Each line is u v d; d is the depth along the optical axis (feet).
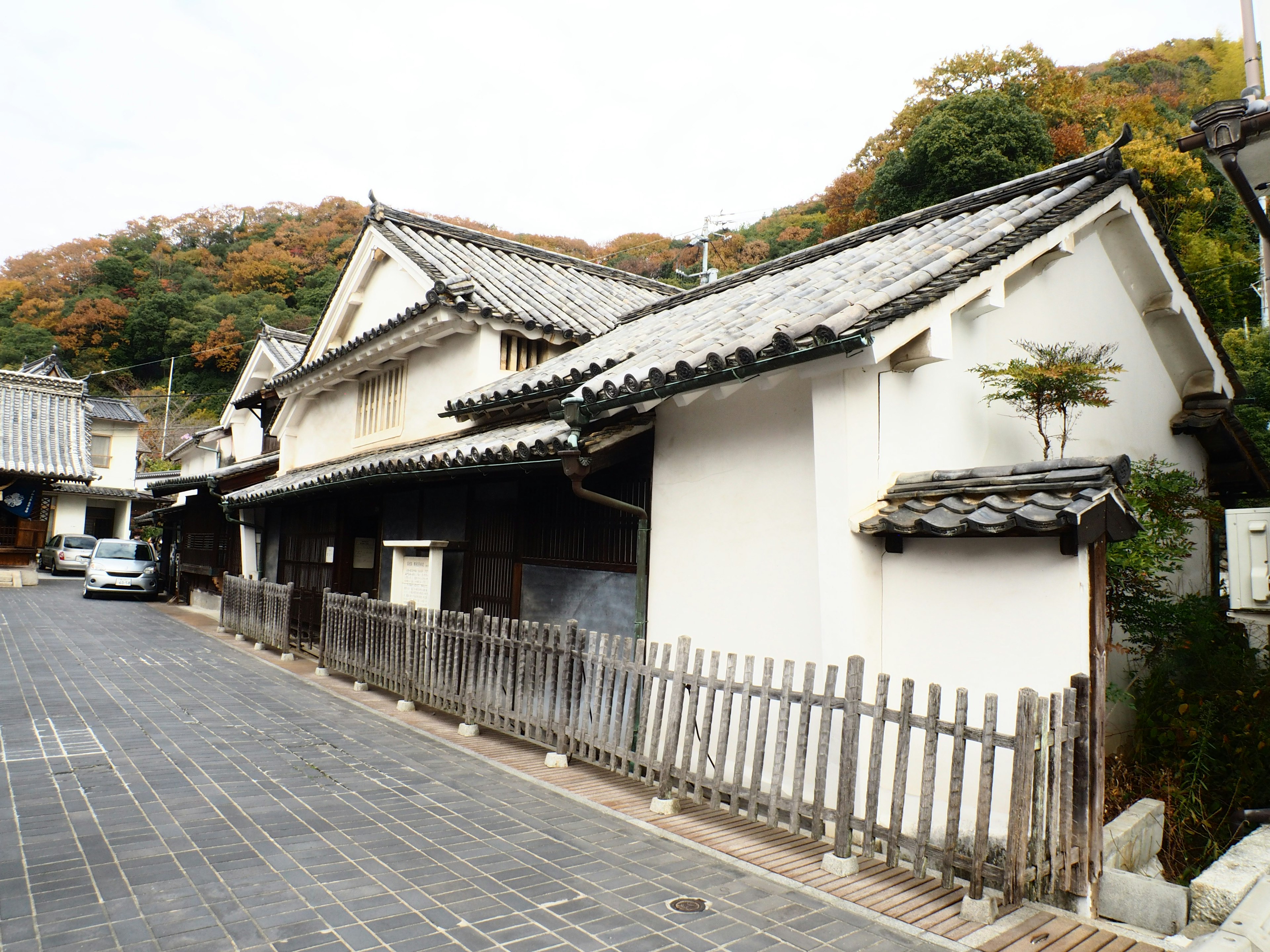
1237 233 78.23
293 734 24.48
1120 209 23.82
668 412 22.94
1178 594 27.17
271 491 46.24
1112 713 22.80
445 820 16.93
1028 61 91.50
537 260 49.85
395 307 44.57
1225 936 11.30
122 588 76.43
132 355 178.09
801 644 18.45
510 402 30.22
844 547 16.99
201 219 219.20
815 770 17.24
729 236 147.95
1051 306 23.47
